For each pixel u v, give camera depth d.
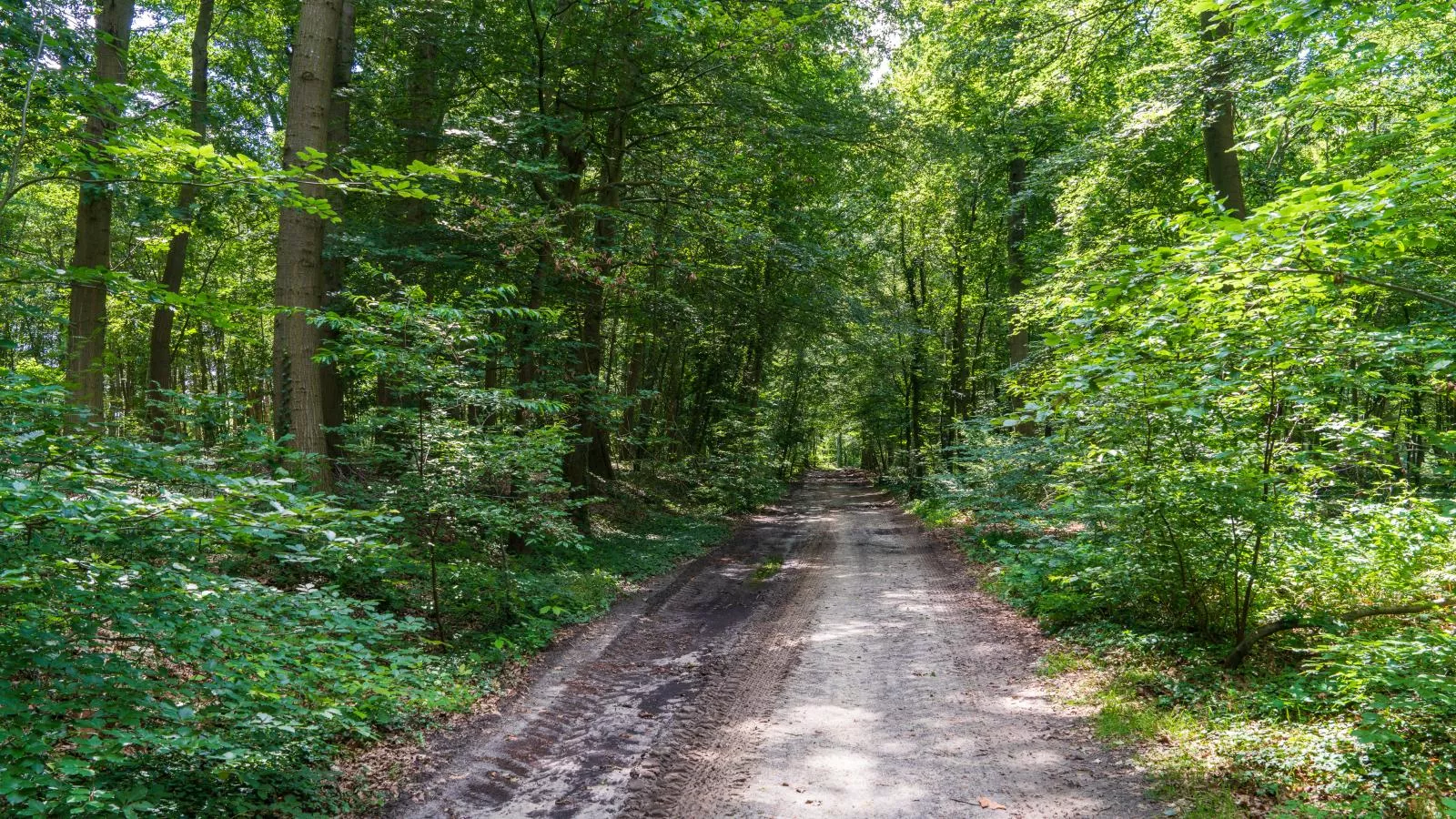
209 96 17.09
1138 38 13.18
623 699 7.45
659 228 15.99
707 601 12.17
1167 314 5.77
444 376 8.23
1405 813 4.43
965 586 13.14
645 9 12.51
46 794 3.41
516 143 13.02
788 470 43.41
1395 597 7.24
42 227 22.25
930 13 15.38
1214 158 11.39
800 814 5.07
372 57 15.33
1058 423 8.82
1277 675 6.66
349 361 8.77
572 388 13.16
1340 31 6.77
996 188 22.45
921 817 4.97
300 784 4.86
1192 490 6.83
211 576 4.28
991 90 16.42
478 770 5.76
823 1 14.16
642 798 5.32
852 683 7.86
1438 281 9.04
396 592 8.83
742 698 7.45
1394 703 4.91
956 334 28.17
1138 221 13.76
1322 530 7.66
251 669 4.41
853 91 17.92
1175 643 7.75
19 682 4.10
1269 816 4.56
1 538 3.50
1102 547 8.52
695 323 17.12
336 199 12.22
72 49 7.66
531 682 7.88
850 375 34.78
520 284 14.07
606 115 14.84
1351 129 11.78
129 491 4.06
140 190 9.19
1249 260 5.16
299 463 8.48
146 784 4.22
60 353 7.55
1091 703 6.86
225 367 28.09
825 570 15.19
